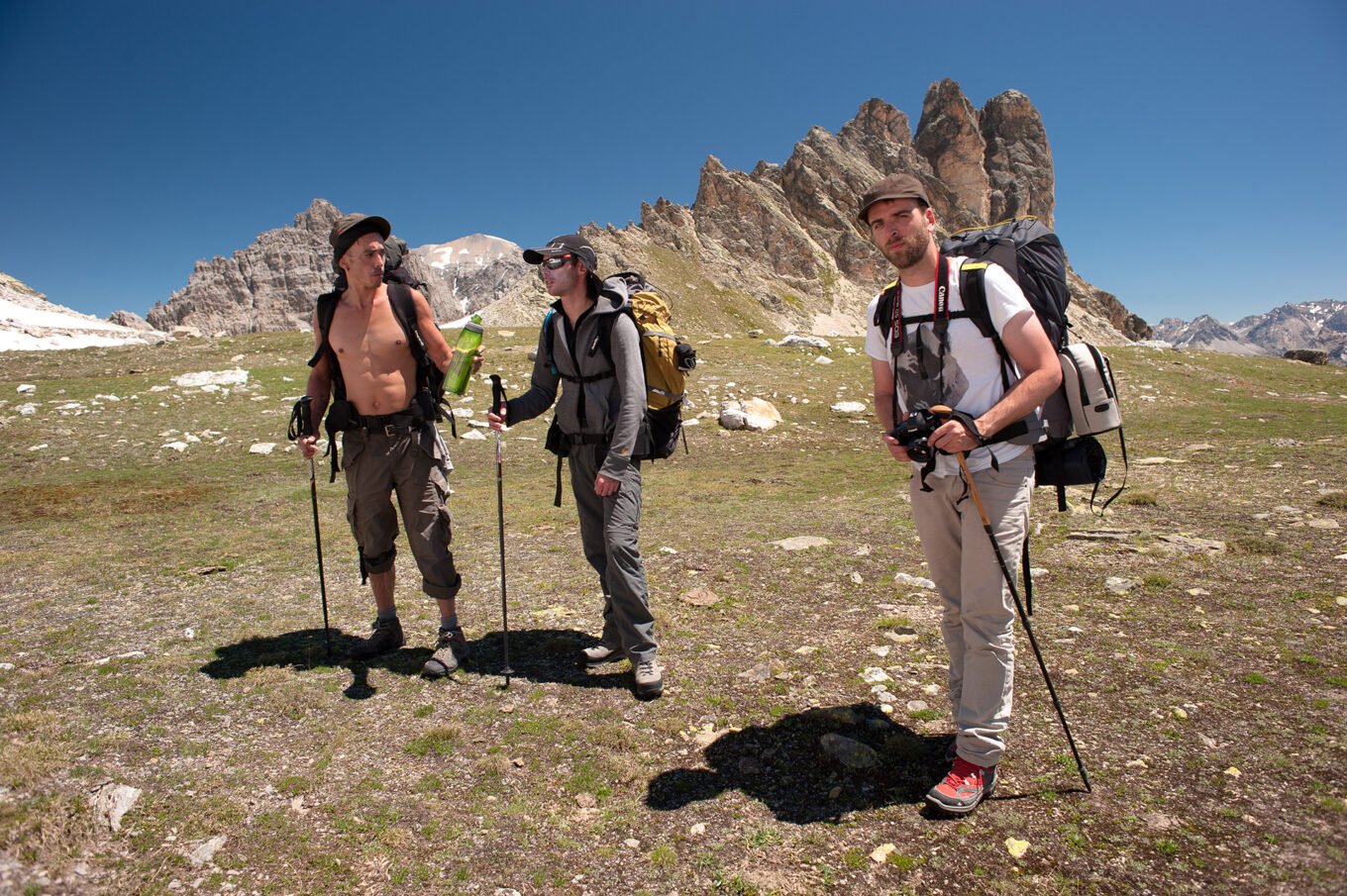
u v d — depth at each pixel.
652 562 6.56
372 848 2.75
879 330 3.20
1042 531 7.08
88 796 2.88
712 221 120.50
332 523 8.69
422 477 4.14
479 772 3.26
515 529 8.25
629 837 2.84
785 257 118.88
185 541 7.77
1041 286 2.83
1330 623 4.39
